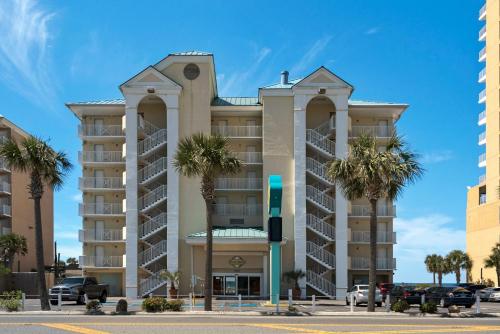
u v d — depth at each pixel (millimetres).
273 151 55812
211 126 58625
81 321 26156
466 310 36219
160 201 54781
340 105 55469
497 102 76000
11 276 64500
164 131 56312
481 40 81375
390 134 58125
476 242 81375
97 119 60438
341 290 52938
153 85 55719
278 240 37781
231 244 52906
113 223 59438
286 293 53344
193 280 43719
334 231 54562
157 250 54250
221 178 57938
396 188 33562
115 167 60062
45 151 34250
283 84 59344
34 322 25453
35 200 34500
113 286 58250
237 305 39875
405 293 42094
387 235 57875
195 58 56875
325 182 55062
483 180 81625
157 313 31406
